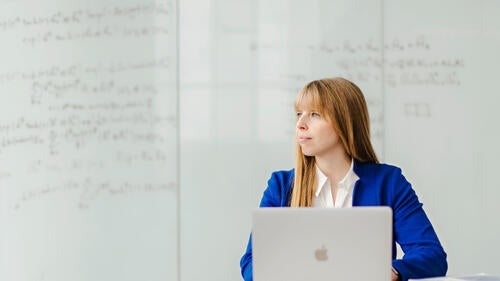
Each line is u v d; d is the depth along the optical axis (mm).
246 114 3262
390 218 1598
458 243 3264
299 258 1615
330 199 1990
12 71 3229
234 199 3264
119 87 3244
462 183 3256
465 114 3246
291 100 3256
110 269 3242
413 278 1796
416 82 3256
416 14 3246
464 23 3244
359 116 1983
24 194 3225
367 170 2031
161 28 3250
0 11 3225
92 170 3238
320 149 1937
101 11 3236
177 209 3258
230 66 3258
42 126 3229
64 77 3230
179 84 3258
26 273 3225
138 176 3248
